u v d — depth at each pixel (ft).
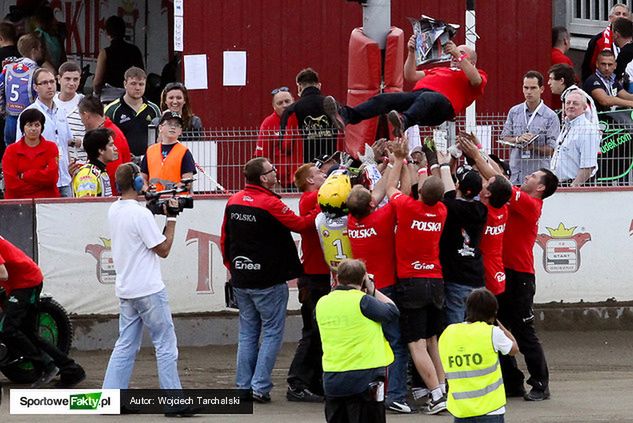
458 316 107.45
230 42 163.43
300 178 112.88
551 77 144.36
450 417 103.55
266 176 109.81
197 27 163.32
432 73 116.98
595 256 138.41
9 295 111.55
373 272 104.88
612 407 105.50
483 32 165.99
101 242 132.57
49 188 133.39
